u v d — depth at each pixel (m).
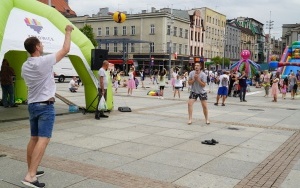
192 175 5.42
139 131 8.84
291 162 6.34
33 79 4.56
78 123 9.78
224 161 6.27
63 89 25.31
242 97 18.52
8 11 9.28
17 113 11.27
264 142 8.00
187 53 70.44
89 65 11.22
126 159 6.21
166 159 6.28
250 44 110.00
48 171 5.41
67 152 6.59
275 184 5.12
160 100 17.61
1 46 8.54
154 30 62.78
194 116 11.86
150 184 4.96
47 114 4.65
